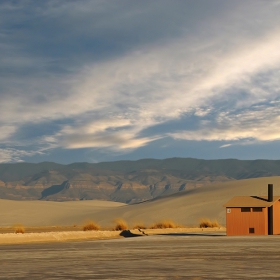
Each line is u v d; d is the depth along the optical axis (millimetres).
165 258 27859
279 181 130750
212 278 19594
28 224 122625
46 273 21391
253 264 24469
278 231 57438
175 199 133125
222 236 53344
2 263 25578
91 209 169375
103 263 25391
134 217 117312
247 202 55812
